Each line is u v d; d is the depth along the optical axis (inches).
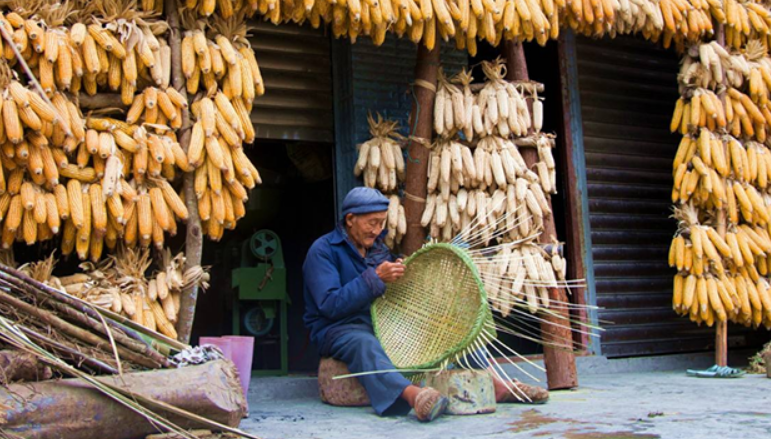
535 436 108.5
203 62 139.2
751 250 200.1
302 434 116.6
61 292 116.7
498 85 175.3
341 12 154.3
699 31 199.5
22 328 106.8
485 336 134.3
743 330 237.0
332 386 148.4
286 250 237.8
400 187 185.2
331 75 197.0
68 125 126.6
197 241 139.6
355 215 152.8
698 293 193.2
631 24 189.6
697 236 193.8
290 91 192.2
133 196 131.3
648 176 230.8
